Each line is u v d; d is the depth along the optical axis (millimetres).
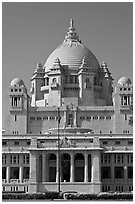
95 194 150875
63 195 153750
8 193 168375
